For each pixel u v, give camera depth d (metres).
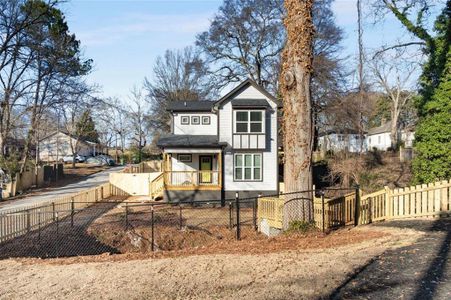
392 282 6.89
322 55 38.28
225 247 11.09
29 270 9.72
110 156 85.12
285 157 12.44
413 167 19.86
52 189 40.50
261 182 29.81
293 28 11.97
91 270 9.20
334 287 6.88
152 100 64.94
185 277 8.04
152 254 10.81
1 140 40.00
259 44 46.38
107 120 79.81
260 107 29.31
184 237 18.69
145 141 81.38
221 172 29.77
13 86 38.88
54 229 18.80
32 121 41.34
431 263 7.74
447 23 18.28
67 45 38.84
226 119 30.03
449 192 12.83
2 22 34.19
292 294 6.70
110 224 20.41
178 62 63.97
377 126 84.69
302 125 12.03
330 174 31.05
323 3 40.19
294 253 9.40
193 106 33.28
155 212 24.84
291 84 12.05
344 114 35.81
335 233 12.36
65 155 74.69
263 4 45.47
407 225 12.14
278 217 17.97
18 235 17.09
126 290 7.52
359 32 26.88
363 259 8.38
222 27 46.88
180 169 31.94
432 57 19.30
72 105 41.81
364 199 15.31
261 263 8.62
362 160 31.22
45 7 35.69
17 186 38.09
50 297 7.43
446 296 6.13
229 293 6.95
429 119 18.59
